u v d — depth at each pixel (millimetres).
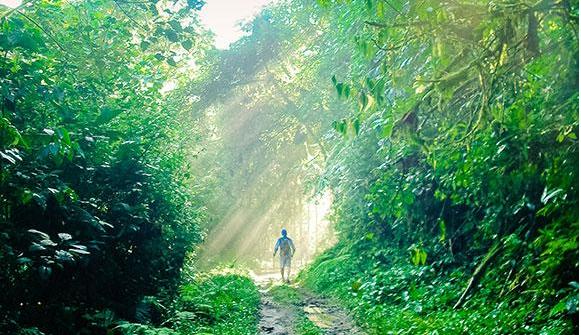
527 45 5164
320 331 9102
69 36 7777
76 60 7992
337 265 15836
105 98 8156
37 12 6910
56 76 7301
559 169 5680
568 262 6289
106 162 7625
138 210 8219
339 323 10125
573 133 5266
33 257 5906
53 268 6586
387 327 8320
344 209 17203
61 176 6785
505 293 7656
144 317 7938
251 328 9539
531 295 7016
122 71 8203
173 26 6637
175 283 10594
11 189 5664
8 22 5953
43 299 6566
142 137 8469
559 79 5789
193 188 14344
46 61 6844
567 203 5953
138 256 8641
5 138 4906
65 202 6570
